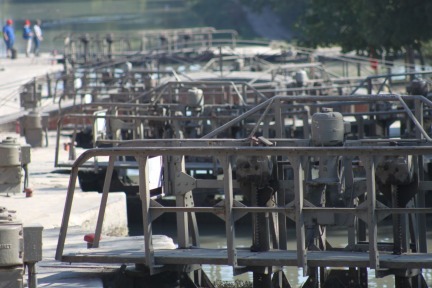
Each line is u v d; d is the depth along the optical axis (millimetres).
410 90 52094
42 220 38594
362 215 27438
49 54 131000
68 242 34594
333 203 30625
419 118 33594
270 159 29734
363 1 92250
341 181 30906
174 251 29766
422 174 32594
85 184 51938
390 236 45719
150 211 28594
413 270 28703
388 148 26875
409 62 92812
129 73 72125
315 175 49281
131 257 29031
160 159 31641
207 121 54031
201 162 52312
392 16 89562
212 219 49281
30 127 60781
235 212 28078
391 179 29203
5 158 44438
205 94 62469
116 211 41625
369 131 55719
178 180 30281
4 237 26406
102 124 53844
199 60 95812
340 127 30562
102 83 86750
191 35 112000
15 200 43031
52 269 30578
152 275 29547
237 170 29578
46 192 45188
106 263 30234
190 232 33469
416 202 31781
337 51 103750
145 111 56125
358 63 81500
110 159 30250
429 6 87250
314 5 104188
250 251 29656
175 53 94938
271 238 32688
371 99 32781
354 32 100375
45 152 58594
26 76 97000
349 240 30656
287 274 37812
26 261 26672
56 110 71375
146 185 28359
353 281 30484
